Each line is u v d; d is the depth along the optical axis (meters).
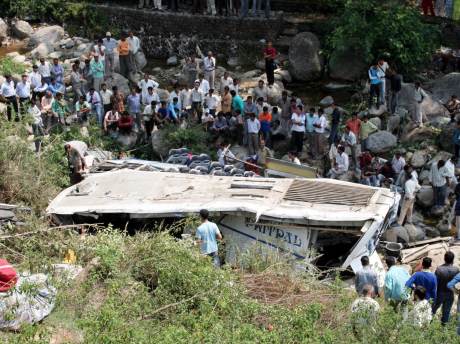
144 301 12.94
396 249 18.78
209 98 24.64
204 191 18.16
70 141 22.39
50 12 30.89
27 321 12.38
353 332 12.19
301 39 27.34
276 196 17.75
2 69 26.98
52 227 16.70
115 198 18.11
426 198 21.86
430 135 24.11
